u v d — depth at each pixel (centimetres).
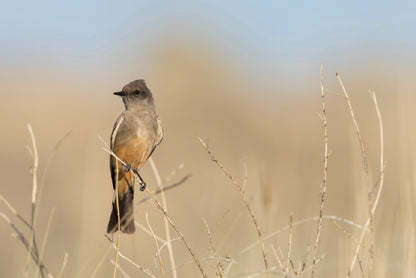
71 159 3092
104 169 2439
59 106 4062
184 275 1488
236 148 3291
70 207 2311
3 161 3027
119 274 1527
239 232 1463
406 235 1194
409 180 1225
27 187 2675
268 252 1231
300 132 3569
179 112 4056
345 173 2603
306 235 1602
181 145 3259
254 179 1462
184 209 2091
